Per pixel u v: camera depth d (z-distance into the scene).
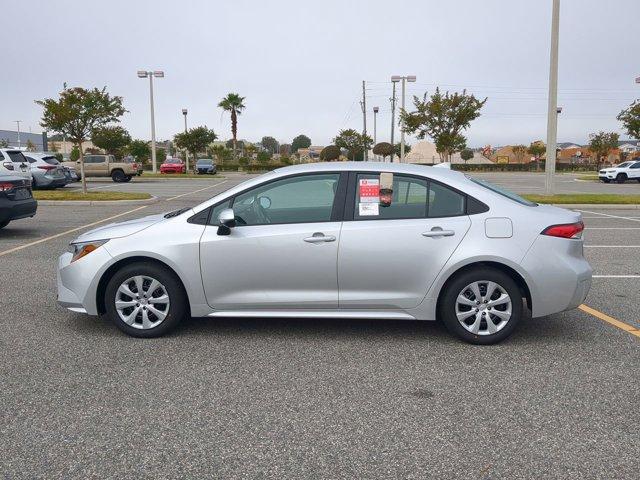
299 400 3.97
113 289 5.17
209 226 5.11
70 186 28.62
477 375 4.42
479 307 5.04
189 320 5.79
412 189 5.08
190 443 3.39
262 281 5.07
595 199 18.91
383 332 5.44
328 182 5.15
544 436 3.48
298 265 5.01
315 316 5.08
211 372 4.46
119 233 5.21
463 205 5.04
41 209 16.88
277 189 5.18
